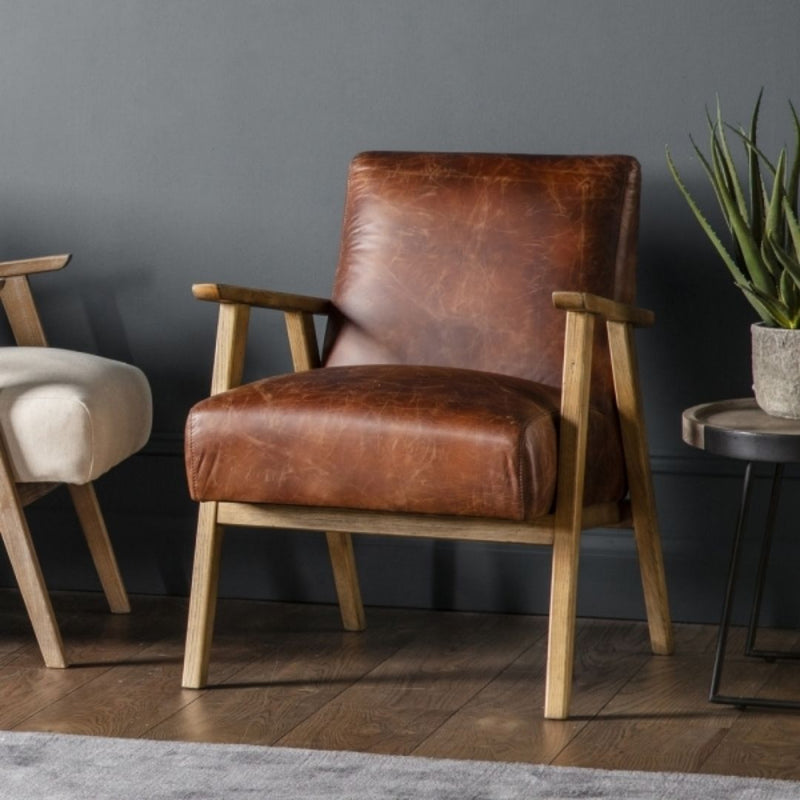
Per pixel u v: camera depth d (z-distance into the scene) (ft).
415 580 11.73
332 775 7.92
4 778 7.90
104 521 12.27
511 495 8.52
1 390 9.97
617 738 8.63
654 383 11.34
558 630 8.93
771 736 8.64
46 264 11.20
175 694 9.49
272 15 11.76
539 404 8.95
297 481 8.94
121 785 7.79
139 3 11.99
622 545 11.35
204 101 11.94
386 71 11.59
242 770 8.00
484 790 7.68
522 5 11.30
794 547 11.03
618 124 11.23
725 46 11.00
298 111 11.78
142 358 12.26
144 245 12.16
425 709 9.18
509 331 10.27
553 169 10.52
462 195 10.62
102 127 12.14
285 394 9.09
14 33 12.23
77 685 9.71
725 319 11.19
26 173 12.32
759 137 11.00
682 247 11.22
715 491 11.20
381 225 10.73
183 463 12.16
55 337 12.37
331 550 10.89
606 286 10.26
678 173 11.18
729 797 7.56
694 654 10.41
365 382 9.12
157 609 11.75
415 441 8.68
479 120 11.47
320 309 10.59
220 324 9.69
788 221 9.00
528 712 9.11
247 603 11.91
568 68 11.27
